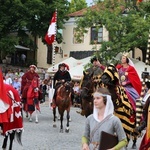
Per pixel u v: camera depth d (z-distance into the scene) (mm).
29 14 35156
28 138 13078
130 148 11805
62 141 12680
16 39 34438
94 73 11281
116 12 28344
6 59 38188
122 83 10336
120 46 27391
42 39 37469
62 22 36594
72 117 20375
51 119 18859
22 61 40125
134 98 9961
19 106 9859
